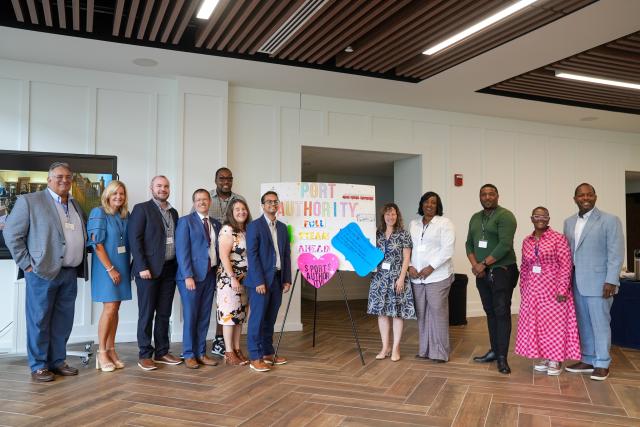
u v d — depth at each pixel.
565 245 3.80
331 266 4.21
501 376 3.74
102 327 3.84
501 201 7.03
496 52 4.64
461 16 3.91
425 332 4.25
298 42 4.39
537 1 3.62
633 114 6.83
